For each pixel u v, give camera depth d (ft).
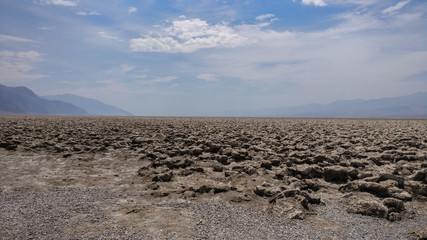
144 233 22.30
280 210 27.58
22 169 45.06
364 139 72.08
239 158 51.29
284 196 30.30
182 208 28.63
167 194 32.94
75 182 38.32
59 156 54.85
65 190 34.55
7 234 21.86
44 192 33.60
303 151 54.24
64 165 48.16
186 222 24.72
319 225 24.59
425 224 24.66
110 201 30.66
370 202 27.61
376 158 46.85
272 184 35.88
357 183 34.17
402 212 26.81
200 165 48.03
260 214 26.94
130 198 31.86
